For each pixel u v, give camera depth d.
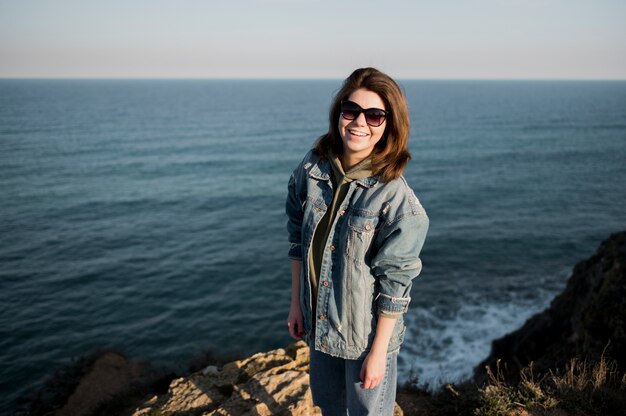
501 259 23.77
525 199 38.19
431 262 23.23
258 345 16.34
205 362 6.44
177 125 113.44
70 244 26.34
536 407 3.06
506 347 11.08
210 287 20.83
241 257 24.55
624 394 3.16
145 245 26.47
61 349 15.79
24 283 20.97
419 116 130.62
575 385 3.27
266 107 178.12
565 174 50.00
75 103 184.88
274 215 33.44
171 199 38.62
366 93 1.55
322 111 161.00
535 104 187.88
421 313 17.36
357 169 1.61
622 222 31.34
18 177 48.12
